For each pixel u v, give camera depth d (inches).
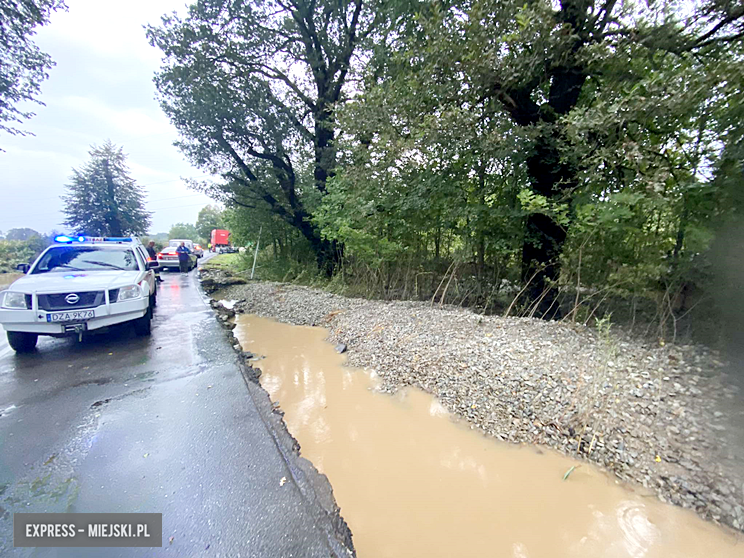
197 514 81.1
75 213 1173.1
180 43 475.2
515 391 151.3
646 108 165.6
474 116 253.6
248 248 792.3
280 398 167.9
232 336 254.2
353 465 118.5
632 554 83.6
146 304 224.4
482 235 310.8
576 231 245.1
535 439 127.9
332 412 155.0
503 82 229.5
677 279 198.8
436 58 239.8
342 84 531.8
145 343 220.2
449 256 376.2
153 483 91.7
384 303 342.3
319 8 489.1
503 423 137.8
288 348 246.2
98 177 1202.0
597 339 190.7
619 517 94.6
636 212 203.6
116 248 252.5
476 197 311.0
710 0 170.9
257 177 614.9
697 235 179.2
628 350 171.3
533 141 242.1
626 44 200.1
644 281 214.5
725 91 150.6
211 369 175.2
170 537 74.5
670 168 180.7
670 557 82.6
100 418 126.0
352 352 232.1
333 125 418.3
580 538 88.8
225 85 492.4
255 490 89.7
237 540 74.0
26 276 212.4
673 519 92.6
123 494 87.5
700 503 94.9
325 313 332.2
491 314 313.7
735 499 92.4
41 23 374.3
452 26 232.1
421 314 274.7
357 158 398.9
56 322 186.9
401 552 84.7
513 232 289.4
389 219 364.5
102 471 96.7
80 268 231.8
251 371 189.3
